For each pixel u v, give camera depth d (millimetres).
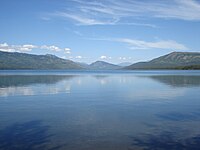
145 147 14141
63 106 27734
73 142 14969
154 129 17828
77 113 23641
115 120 20688
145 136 16141
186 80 75875
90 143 14773
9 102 30656
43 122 19984
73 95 38000
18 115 22750
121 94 39562
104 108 26438
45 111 24703
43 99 33406
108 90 45938
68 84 60375
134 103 30031
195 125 19000
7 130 17625
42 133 16844
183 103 29969
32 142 14992
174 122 20016
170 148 13984
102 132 17047
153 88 49781
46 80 76438
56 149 13844
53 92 42031
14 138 15773
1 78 87125
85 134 16578
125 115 22703
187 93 40406
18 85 55344
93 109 25812
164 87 51969
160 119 21078
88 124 19297
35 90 44938
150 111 24688
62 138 15742
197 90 45125
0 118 21484
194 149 13805
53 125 19031
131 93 40938
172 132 17078
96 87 52531
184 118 21469
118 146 14297
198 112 24172
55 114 23188
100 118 21422
